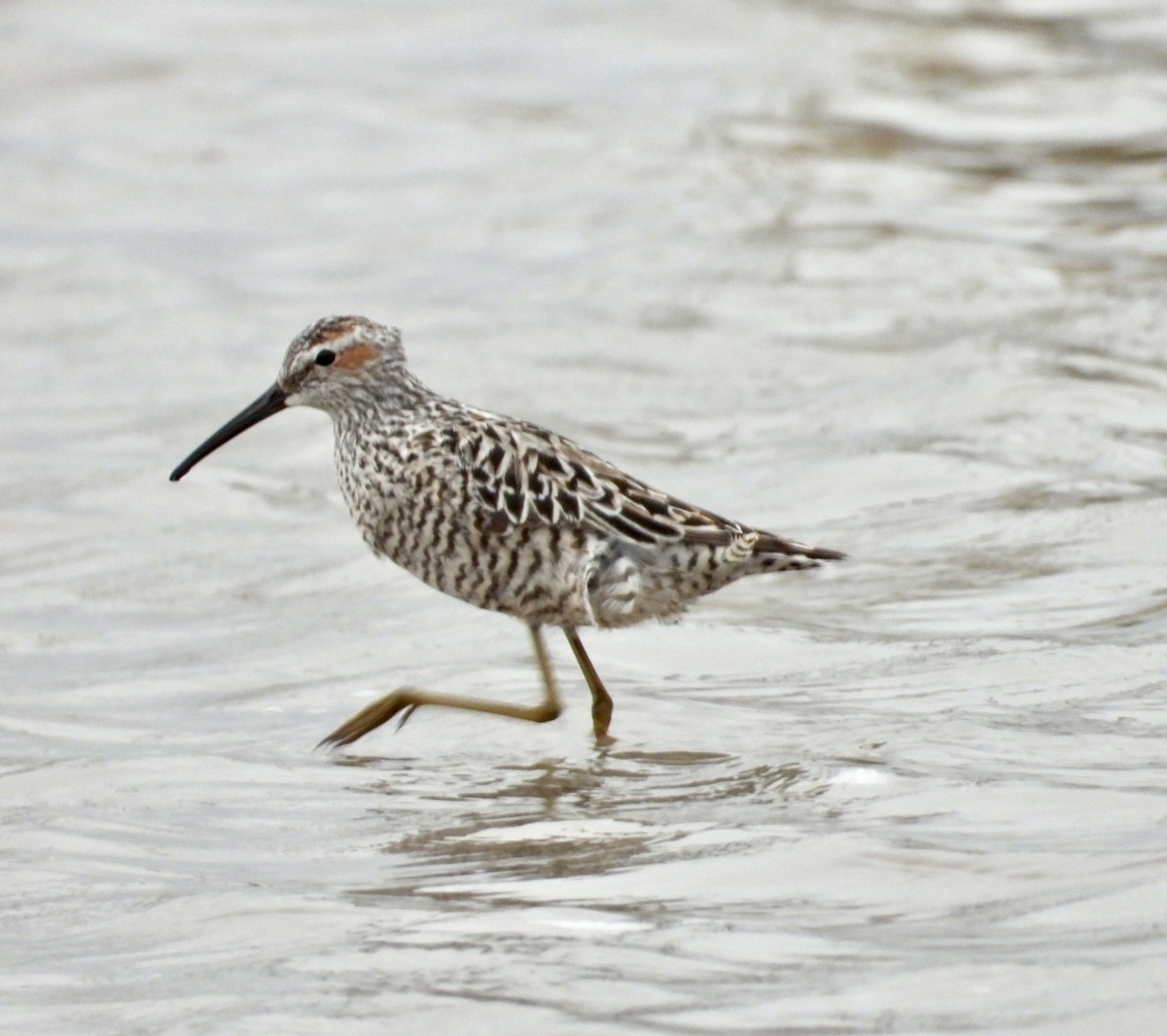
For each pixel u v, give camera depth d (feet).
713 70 90.58
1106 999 22.43
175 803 33.45
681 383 57.67
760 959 24.62
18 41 97.50
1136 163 76.69
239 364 61.87
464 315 64.64
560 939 25.85
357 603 44.14
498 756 35.35
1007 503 46.68
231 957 26.20
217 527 49.16
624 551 36.09
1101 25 94.07
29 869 30.32
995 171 76.38
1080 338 57.82
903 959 24.17
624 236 71.15
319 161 83.10
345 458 38.60
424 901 27.86
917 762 32.42
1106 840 28.04
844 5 98.17
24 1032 24.14
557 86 90.17
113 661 41.14
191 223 76.54
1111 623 39.34
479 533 36.68
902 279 64.54
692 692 37.91
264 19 101.50
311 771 34.91
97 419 57.52
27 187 80.69
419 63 94.38
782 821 30.01
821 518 46.85
